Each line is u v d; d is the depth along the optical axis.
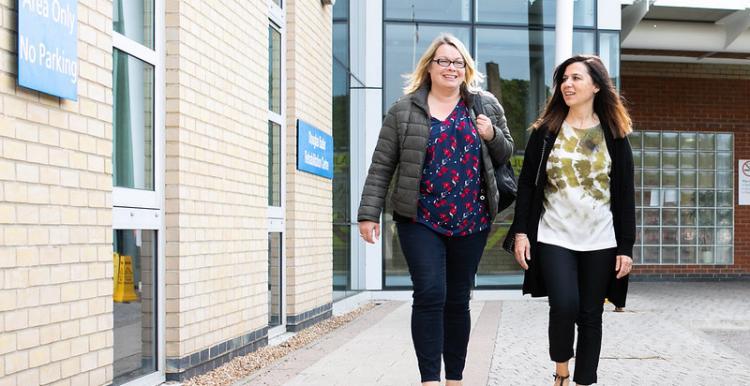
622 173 4.29
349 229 12.59
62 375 3.88
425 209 3.97
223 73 6.12
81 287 4.05
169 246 5.31
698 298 14.37
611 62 14.32
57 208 3.85
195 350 5.55
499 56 14.21
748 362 6.67
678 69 19.77
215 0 5.96
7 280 3.48
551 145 4.32
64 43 3.86
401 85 13.94
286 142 8.28
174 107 5.32
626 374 6.04
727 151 19.97
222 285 6.07
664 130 19.75
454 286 4.16
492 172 4.06
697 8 15.58
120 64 4.83
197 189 5.61
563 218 4.28
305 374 5.75
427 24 14.03
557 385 4.38
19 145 3.58
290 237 8.25
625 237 4.28
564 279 4.20
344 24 12.19
